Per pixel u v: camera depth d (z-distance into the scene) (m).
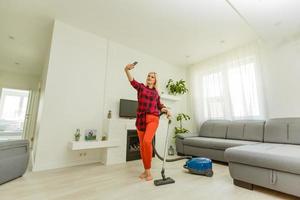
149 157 2.18
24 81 6.39
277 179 1.69
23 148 2.25
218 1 2.48
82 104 3.12
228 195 1.72
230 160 2.04
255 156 1.83
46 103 2.74
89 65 3.30
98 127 3.27
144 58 4.27
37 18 2.99
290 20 2.58
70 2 2.57
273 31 2.92
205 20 2.94
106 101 3.45
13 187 1.86
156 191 1.80
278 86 3.26
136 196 1.67
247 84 3.69
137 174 2.40
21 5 2.66
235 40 3.62
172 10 2.70
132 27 3.20
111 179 2.17
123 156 3.22
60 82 2.91
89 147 2.82
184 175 2.37
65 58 3.02
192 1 2.50
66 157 2.85
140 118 2.28
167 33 3.38
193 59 4.67
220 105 4.19
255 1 2.21
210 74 4.51
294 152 1.80
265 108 3.40
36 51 4.53
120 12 2.77
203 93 4.62
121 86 3.72
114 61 3.68
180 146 3.87
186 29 3.23
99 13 2.81
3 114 7.16
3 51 4.55
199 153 3.44
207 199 1.62
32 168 2.53
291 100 3.10
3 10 2.79
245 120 3.56
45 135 2.68
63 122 2.88
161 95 4.30
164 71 4.71
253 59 3.64
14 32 3.53
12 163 2.00
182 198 1.64
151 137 2.18
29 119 6.19
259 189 1.89
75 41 3.17
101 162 3.16
